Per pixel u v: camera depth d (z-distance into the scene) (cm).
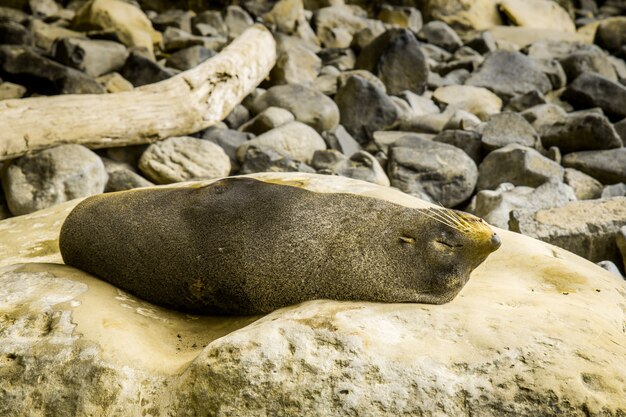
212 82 1208
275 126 1252
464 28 2050
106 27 1633
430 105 1474
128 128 1085
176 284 557
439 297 515
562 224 879
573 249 870
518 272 591
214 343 462
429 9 2077
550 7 2198
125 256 569
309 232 537
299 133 1202
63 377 475
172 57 1562
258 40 1374
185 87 1165
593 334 471
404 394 433
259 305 543
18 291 543
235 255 539
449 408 428
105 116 1066
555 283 569
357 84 1337
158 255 558
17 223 759
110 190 1062
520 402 425
